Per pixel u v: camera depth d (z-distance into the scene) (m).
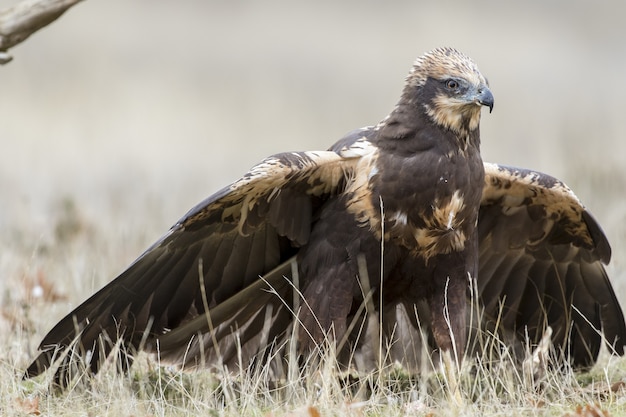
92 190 22.47
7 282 14.12
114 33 44.72
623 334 12.29
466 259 11.41
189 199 21.25
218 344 11.73
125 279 10.98
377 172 11.06
